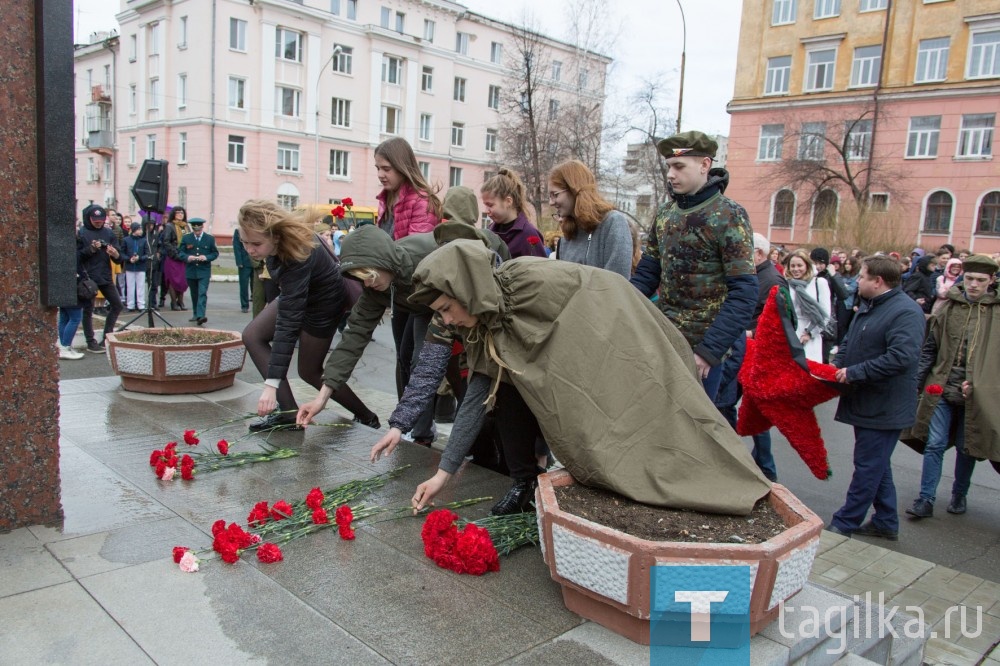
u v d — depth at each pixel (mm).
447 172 42656
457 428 2904
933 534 4543
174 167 34969
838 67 28484
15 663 1918
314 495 2969
